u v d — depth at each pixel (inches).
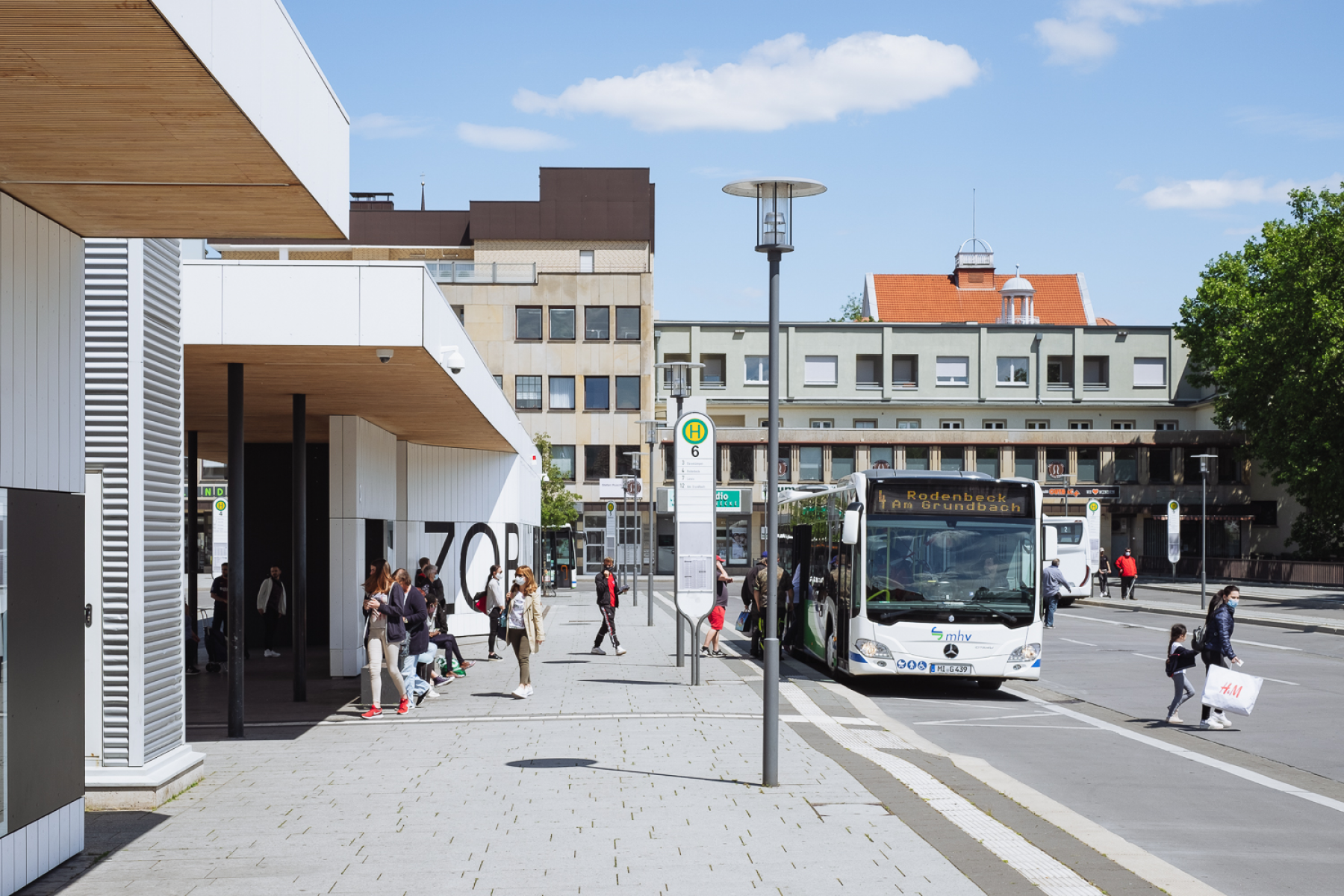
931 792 400.8
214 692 749.3
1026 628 743.1
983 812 372.8
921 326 3063.5
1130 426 3090.6
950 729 615.8
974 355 3070.9
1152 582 2511.1
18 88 240.1
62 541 324.5
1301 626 1328.7
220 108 251.9
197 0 224.4
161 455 417.4
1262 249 2409.0
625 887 285.3
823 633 877.8
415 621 660.1
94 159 284.8
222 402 772.6
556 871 300.8
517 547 1272.1
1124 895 276.5
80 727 330.3
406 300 546.0
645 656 979.9
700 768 451.2
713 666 894.4
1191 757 527.2
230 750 513.7
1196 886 292.4
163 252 423.5
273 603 1005.8
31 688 302.2
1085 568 1878.7
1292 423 2122.3
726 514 2832.2
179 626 432.5
